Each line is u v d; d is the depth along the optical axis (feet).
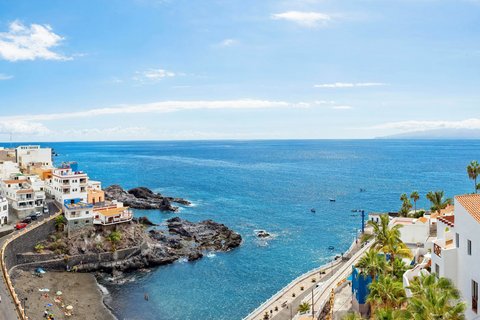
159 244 393.29
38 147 544.62
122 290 313.94
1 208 347.97
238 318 271.49
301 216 571.69
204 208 622.95
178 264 370.94
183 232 445.78
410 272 178.19
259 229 497.87
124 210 385.29
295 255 399.03
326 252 408.46
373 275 188.85
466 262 134.51
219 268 362.33
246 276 344.90
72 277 323.16
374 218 420.77
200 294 308.60
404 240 280.72
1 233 325.42
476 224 127.75
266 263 376.27
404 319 121.60
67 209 363.97
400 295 158.51
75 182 402.72
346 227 508.94
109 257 349.20
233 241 424.05
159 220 532.73
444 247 147.43
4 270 274.57
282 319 236.22
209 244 421.18
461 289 138.00
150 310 281.13
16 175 428.56
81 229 363.76
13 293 242.37
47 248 338.75
